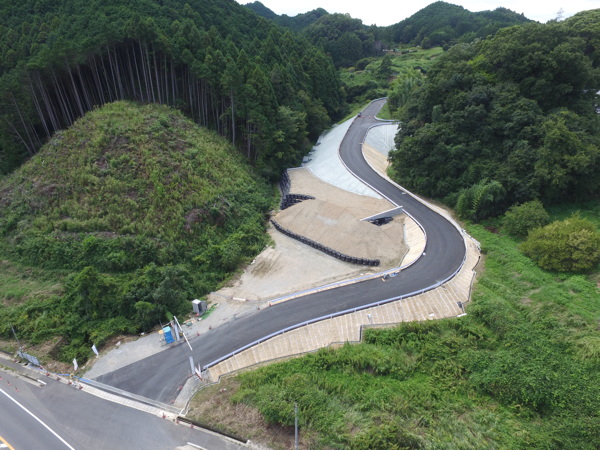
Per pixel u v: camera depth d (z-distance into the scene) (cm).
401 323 3173
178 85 6631
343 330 3259
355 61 15675
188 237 4250
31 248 3969
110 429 2438
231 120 6400
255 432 2311
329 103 9750
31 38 6719
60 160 4691
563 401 2333
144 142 4925
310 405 2375
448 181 5359
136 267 3797
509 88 5169
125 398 2689
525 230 4328
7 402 2652
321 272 4225
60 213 4259
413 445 2112
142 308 3319
